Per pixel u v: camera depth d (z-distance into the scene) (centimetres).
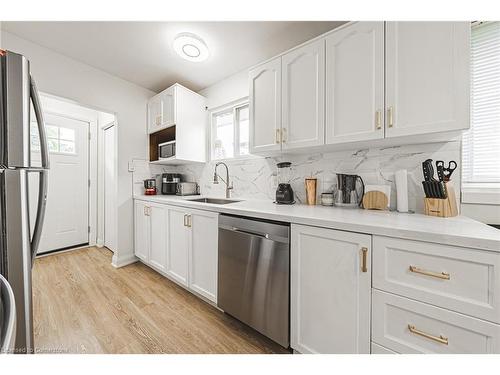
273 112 176
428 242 84
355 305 102
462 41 104
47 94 209
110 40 198
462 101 103
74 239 328
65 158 317
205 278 178
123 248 271
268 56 216
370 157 161
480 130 135
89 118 342
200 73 251
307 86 156
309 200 180
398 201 142
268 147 179
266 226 135
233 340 142
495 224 122
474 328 76
